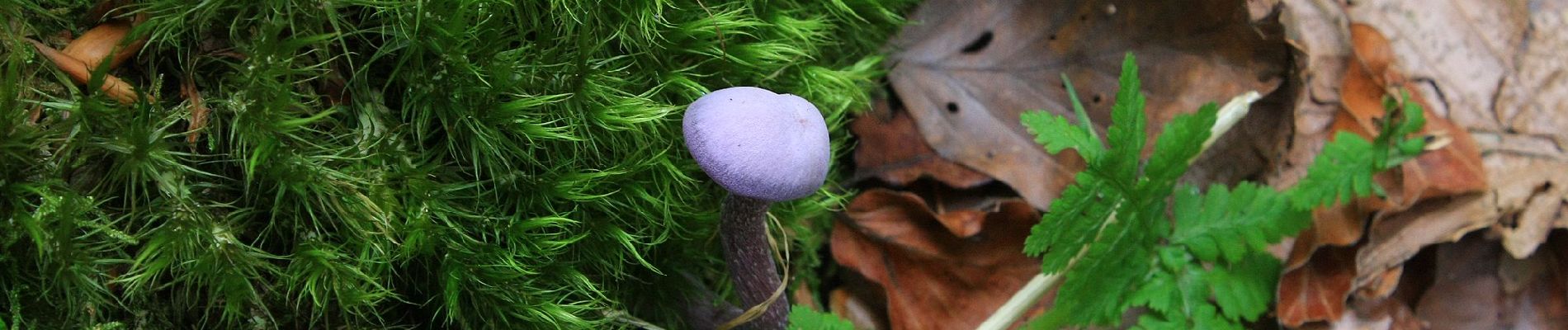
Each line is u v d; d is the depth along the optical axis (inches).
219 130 10.7
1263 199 13.0
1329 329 14.2
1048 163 14.2
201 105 10.8
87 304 10.5
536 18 11.3
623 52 11.9
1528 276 14.7
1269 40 13.7
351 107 11.2
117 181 10.5
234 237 10.7
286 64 10.5
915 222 14.2
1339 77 14.4
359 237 10.9
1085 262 12.6
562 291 11.9
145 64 10.8
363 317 11.1
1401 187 14.0
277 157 10.7
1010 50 14.4
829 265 14.5
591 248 12.0
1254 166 14.4
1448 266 14.7
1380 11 14.7
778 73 12.5
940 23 14.4
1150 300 13.0
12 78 10.0
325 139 11.0
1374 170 12.7
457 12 10.8
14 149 10.1
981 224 14.0
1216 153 14.5
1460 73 14.7
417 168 11.1
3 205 10.1
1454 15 14.9
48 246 10.2
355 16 11.1
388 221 10.9
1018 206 13.8
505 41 11.2
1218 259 13.5
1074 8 14.2
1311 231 14.0
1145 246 12.9
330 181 10.8
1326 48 14.5
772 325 12.6
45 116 10.4
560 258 11.8
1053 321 12.8
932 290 14.2
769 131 10.4
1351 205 13.9
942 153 14.3
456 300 11.2
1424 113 14.5
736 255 12.0
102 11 10.7
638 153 11.6
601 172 11.4
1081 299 12.7
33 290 10.4
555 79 11.3
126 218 10.7
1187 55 14.0
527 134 11.1
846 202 14.2
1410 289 14.7
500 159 11.4
